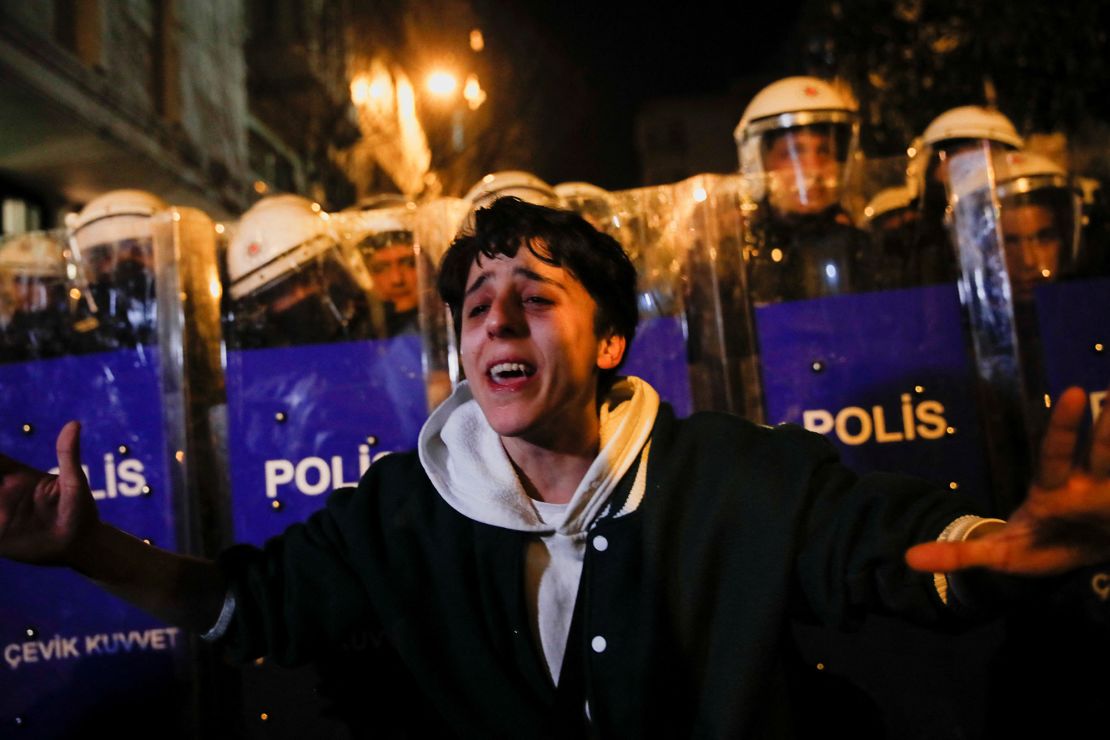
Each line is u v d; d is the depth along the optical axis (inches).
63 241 77.0
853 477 51.8
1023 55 168.7
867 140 201.8
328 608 54.5
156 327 74.2
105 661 71.9
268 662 70.4
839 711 67.4
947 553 38.0
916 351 71.3
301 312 75.2
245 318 75.3
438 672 51.1
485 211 50.6
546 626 51.1
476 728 50.4
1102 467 36.0
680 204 73.5
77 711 71.7
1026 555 37.6
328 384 73.8
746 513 49.9
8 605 72.7
